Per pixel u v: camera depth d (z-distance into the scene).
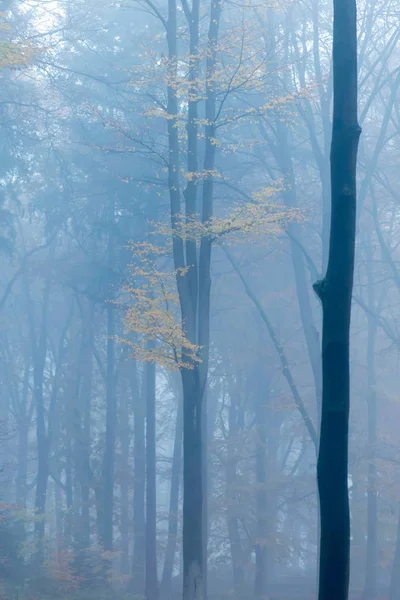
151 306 15.72
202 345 16.08
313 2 20.98
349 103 10.32
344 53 10.38
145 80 16.97
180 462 36.12
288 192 22.00
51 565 23.70
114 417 34.16
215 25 16.81
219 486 36.38
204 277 16.27
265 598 29.30
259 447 33.09
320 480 9.91
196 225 15.91
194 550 15.68
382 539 33.03
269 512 32.53
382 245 23.59
